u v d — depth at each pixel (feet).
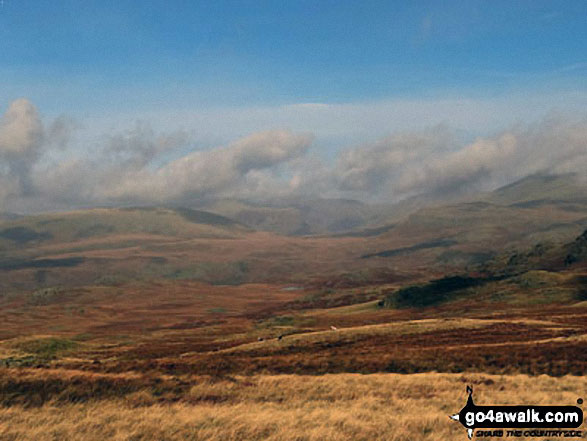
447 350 142.00
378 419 67.26
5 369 94.27
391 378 101.09
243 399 83.20
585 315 300.81
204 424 65.98
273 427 63.62
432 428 63.67
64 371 95.61
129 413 71.31
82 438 60.75
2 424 66.03
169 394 85.20
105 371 111.04
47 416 70.13
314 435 59.62
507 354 127.13
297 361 130.41
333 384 94.17
